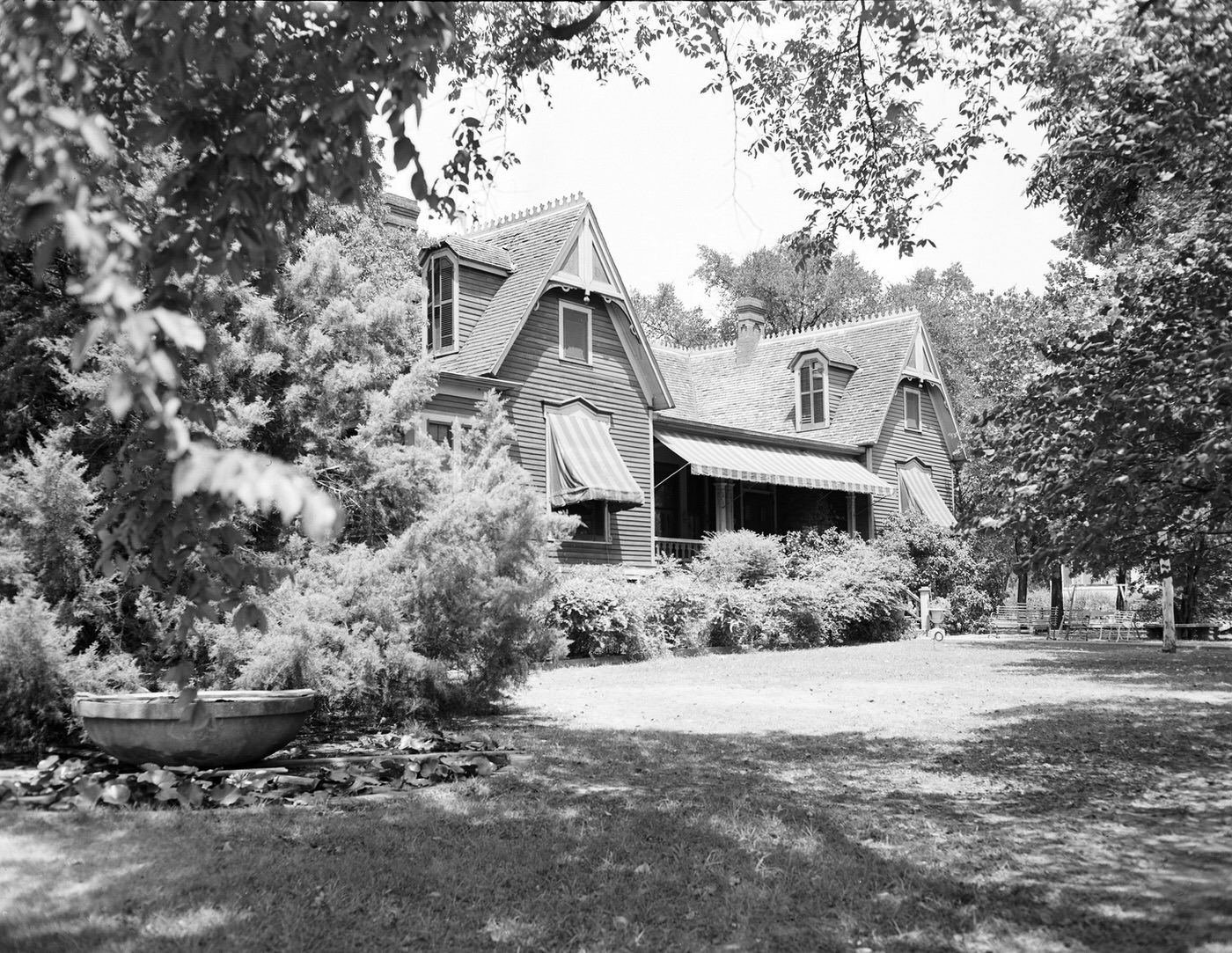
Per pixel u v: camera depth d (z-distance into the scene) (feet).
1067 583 129.29
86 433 29.25
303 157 12.75
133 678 27.81
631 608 69.26
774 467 97.96
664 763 28.07
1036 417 29.91
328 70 13.55
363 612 33.19
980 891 16.34
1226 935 14.12
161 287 12.89
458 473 38.70
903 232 37.40
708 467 90.02
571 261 82.89
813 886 16.51
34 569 27.81
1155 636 103.86
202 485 8.95
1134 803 23.25
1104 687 50.96
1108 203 45.42
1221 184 31.12
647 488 89.71
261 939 13.57
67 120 8.77
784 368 124.88
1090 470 28.37
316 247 35.70
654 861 17.72
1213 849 18.93
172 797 21.75
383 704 33.71
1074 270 90.27
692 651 75.56
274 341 33.35
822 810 22.03
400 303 36.76
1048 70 33.35
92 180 11.73
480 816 21.03
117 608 29.27
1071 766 27.99
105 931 13.64
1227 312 27.66
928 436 125.18
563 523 38.93
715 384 130.72
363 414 36.01
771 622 82.17
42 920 14.01
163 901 14.93
